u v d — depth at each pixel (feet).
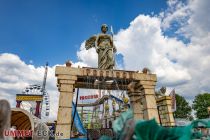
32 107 159.74
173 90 103.50
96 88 78.84
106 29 83.61
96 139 45.39
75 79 64.28
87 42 85.46
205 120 20.31
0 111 13.83
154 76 73.26
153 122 15.02
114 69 70.33
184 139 16.25
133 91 76.95
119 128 14.55
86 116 182.50
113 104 134.62
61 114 59.06
